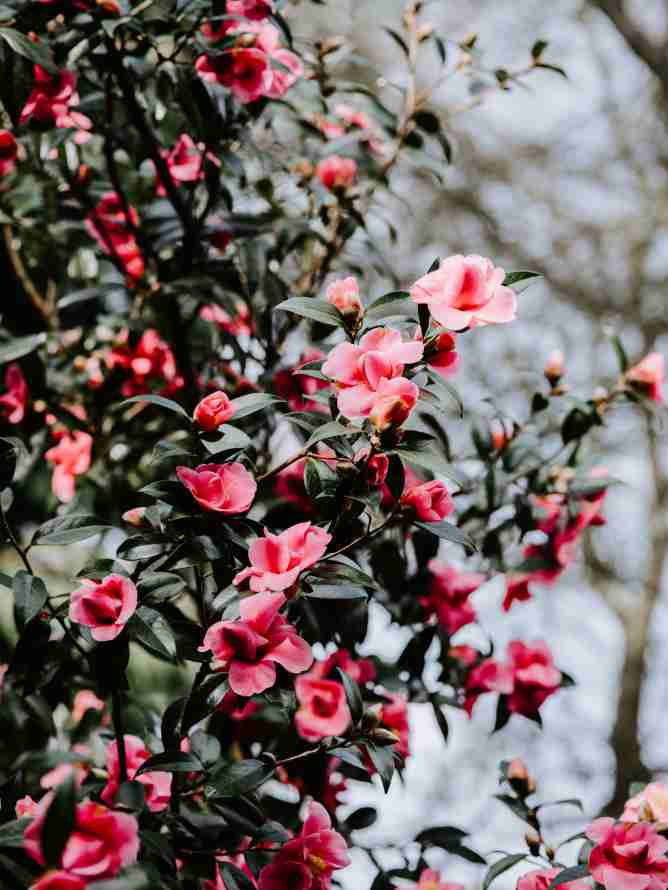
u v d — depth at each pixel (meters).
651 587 6.26
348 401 1.27
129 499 2.08
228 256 2.16
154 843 1.16
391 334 1.30
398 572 1.86
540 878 1.44
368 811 1.80
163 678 2.35
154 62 1.96
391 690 1.89
